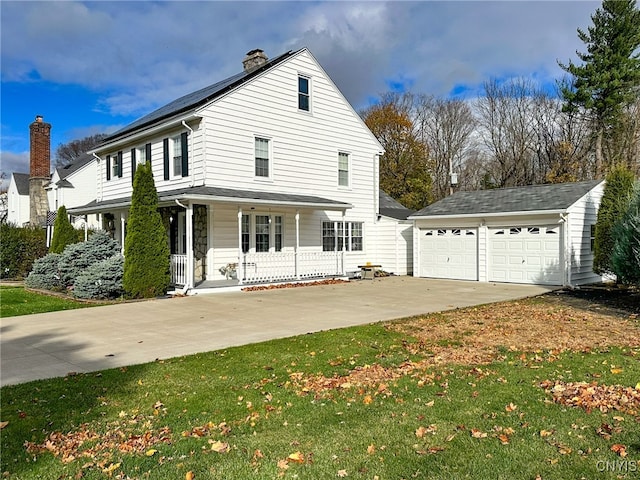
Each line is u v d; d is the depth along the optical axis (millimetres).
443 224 18469
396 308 10727
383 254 20922
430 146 43344
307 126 18141
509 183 37062
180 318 9523
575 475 3062
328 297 12820
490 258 17078
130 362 6121
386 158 37688
